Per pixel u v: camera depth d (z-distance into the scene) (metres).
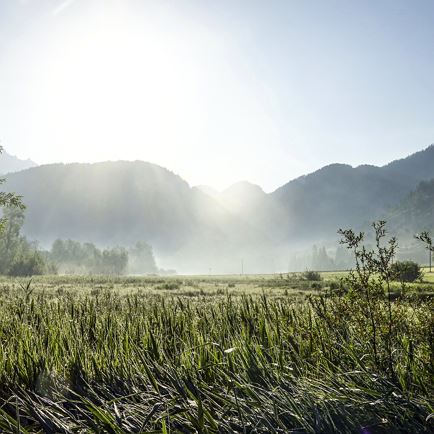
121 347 4.52
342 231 4.09
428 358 3.39
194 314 6.48
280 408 2.83
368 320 4.05
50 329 5.23
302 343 4.27
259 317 5.28
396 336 3.95
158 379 3.68
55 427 2.86
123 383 3.73
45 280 56.59
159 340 4.85
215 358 3.93
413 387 3.14
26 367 3.99
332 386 3.14
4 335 5.37
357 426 2.62
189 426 2.79
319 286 38.03
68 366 4.12
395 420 2.66
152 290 34.44
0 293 10.51
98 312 6.82
